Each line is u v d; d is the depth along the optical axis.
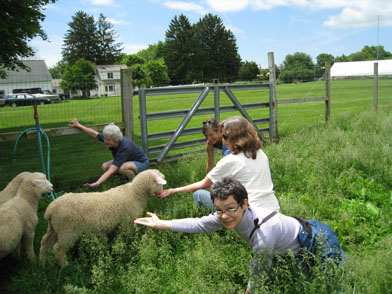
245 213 2.51
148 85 75.44
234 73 93.06
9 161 7.23
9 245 3.09
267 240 2.46
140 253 3.09
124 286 2.77
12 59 13.38
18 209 3.27
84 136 10.59
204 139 7.38
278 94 18.36
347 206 4.20
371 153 5.79
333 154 5.93
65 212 3.13
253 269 2.54
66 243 3.20
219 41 92.88
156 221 2.96
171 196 4.37
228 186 2.38
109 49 84.25
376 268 2.47
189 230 2.87
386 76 26.88
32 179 3.48
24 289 2.88
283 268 2.53
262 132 8.63
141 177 3.66
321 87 24.92
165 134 6.70
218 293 2.43
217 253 2.91
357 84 23.06
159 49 93.12
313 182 4.91
